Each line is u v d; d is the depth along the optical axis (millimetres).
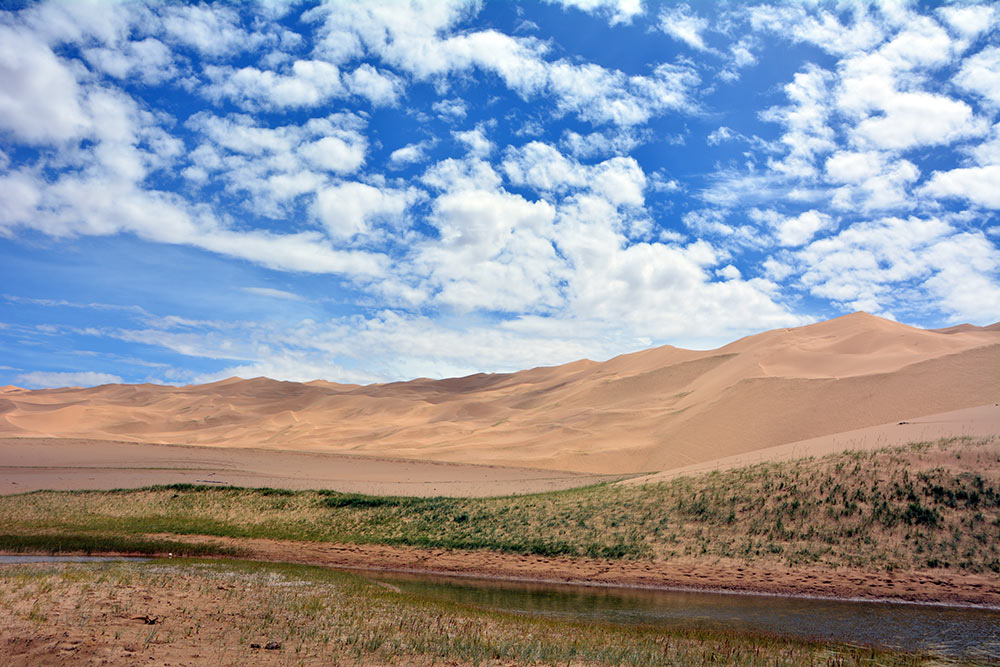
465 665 12719
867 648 16578
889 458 32781
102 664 10688
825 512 30047
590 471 80062
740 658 14781
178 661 11336
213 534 36906
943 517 28000
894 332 100312
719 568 27281
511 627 16828
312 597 19312
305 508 41469
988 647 16938
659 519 32875
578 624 18156
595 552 30422
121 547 32625
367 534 36312
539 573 28547
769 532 29656
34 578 17422
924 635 18219
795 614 20906
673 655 14742
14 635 11570
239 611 15961
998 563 25312
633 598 23609
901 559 26312
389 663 12445
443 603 20188
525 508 38000
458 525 36344
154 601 15820
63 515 39844
